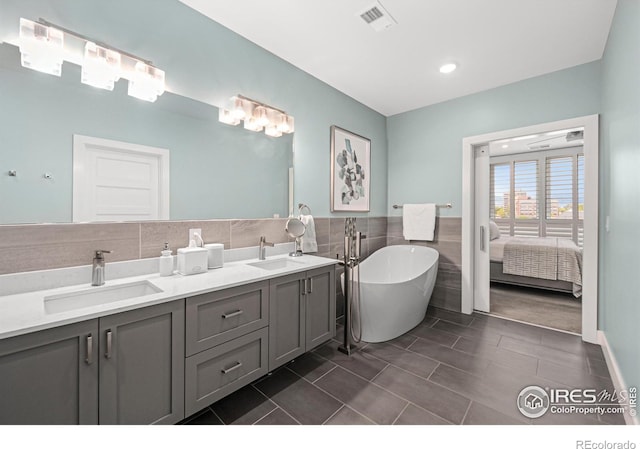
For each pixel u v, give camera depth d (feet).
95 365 3.36
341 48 7.45
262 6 5.92
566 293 12.65
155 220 5.43
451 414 4.93
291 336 5.96
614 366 5.90
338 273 9.83
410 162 11.88
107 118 4.85
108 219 4.84
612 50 6.24
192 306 4.25
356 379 6.05
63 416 3.16
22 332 2.85
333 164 9.57
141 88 5.11
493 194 19.79
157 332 3.89
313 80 8.89
